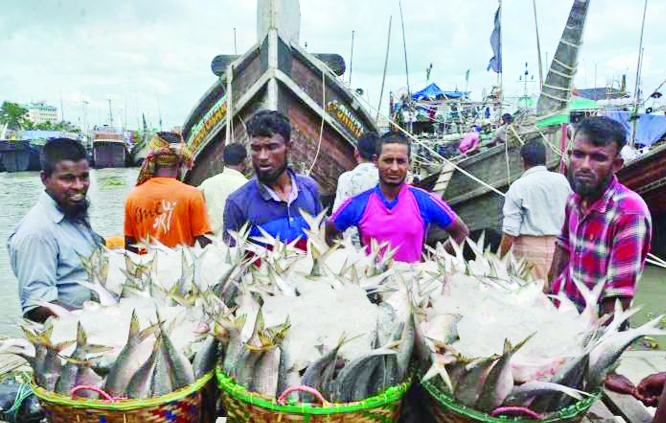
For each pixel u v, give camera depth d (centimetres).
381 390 150
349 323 162
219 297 191
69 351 155
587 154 235
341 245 241
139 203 393
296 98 701
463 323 161
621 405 195
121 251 226
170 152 401
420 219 328
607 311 233
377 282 194
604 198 240
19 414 214
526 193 495
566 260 277
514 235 507
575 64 736
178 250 231
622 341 150
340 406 140
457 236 335
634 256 230
